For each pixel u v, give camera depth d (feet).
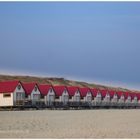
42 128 107.65
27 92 258.37
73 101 310.24
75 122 133.08
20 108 244.01
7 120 134.00
